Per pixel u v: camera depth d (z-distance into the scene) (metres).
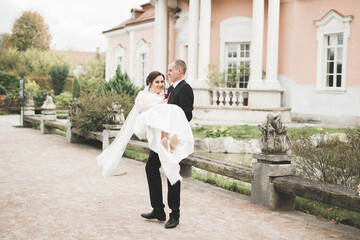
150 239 3.61
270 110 14.34
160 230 3.87
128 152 8.90
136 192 5.43
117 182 6.03
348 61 14.04
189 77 16.14
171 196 3.98
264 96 14.81
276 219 4.33
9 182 5.83
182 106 4.02
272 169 4.70
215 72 15.98
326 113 14.56
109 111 8.54
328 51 14.82
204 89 15.45
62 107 25.70
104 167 4.22
